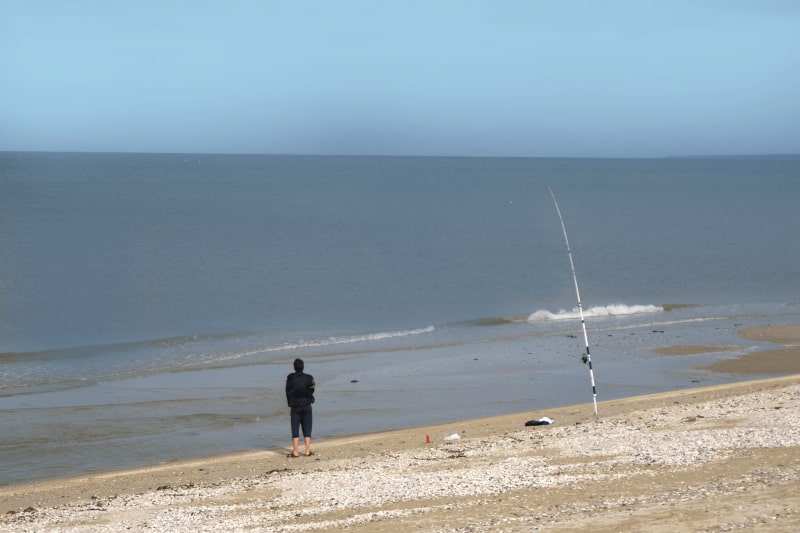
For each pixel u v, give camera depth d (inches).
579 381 1215.6
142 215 4151.1
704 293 2175.2
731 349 1448.1
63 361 1373.0
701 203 5600.4
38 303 1899.6
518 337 1592.0
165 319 1774.1
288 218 4202.8
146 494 676.1
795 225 4116.6
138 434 945.5
